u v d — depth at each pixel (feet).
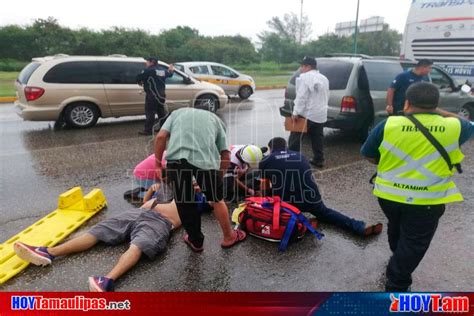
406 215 8.46
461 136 8.01
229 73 47.93
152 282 9.84
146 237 10.58
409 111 8.47
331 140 24.93
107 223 11.43
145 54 100.78
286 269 10.46
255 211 11.83
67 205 13.47
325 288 9.72
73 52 92.38
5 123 29.58
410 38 33.47
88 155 20.71
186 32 133.08
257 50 141.28
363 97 22.12
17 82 26.99
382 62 23.12
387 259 11.00
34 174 17.62
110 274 9.62
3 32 87.20
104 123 29.81
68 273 10.11
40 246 10.84
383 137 8.49
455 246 11.81
